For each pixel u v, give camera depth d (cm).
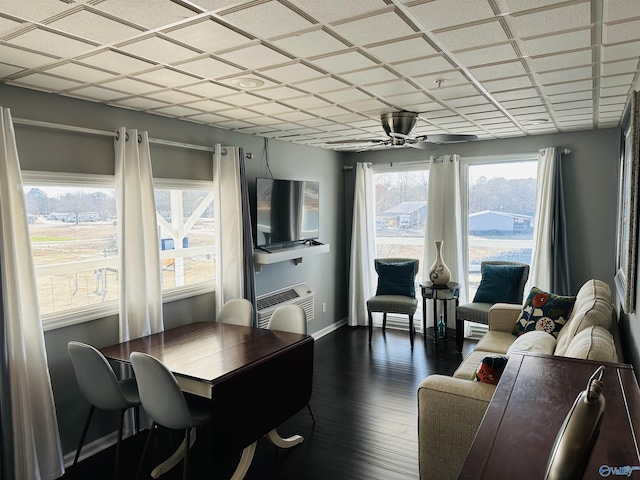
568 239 489
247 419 264
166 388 239
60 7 164
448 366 457
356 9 170
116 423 327
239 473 269
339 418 349
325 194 588
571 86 286
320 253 535
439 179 557
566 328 327
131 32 189
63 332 300
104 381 263
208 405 275
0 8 164
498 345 360
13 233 257
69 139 298
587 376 179
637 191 230
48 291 298
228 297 417
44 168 285
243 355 284
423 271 569
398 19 179
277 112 354
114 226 339
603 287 333
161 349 298
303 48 211
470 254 559
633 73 259
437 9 171
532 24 187
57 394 296
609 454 120
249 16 175
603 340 221
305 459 293
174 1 160
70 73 246
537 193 497
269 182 458
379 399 382
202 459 300
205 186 407
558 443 85
